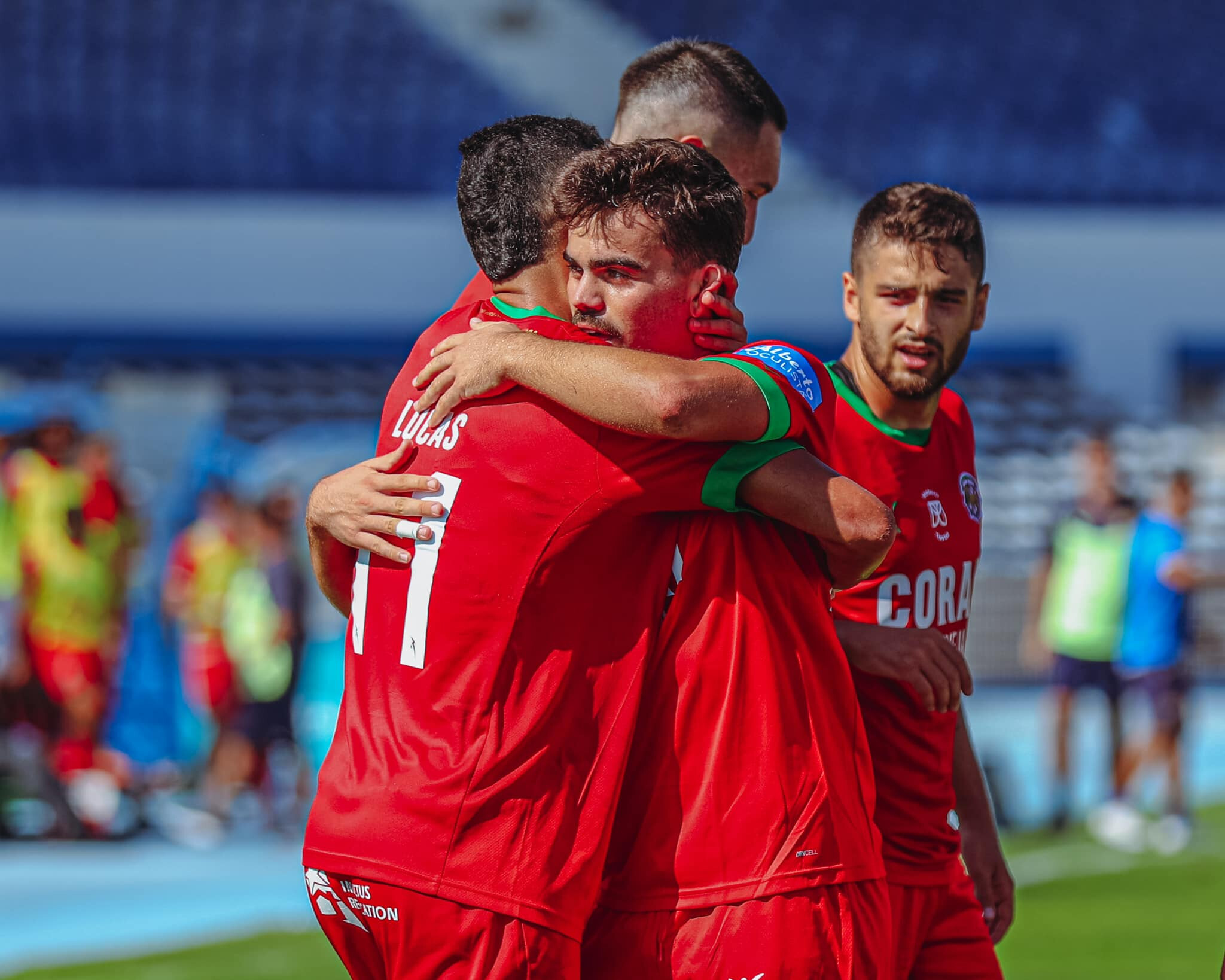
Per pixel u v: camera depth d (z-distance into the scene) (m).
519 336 7.51
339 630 51.66
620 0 73.25
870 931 7.66
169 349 57.81
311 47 70.38
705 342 7.55
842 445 9.62
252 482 45.41
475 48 71.38
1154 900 24.34
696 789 7.46
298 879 26.97
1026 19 75.81
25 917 24.28
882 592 9.67
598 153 7.48
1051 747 34.44
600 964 7.68
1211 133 71.50
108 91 66.69
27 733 30.73
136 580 37.22
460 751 7.35
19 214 56.50
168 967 21.16
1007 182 68.56
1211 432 59.09
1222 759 39.34
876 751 9.61
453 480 7.61
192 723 36.31
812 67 72.44
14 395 44.28
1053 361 62.50
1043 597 31.94
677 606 7.57
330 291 59.00
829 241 61.28
